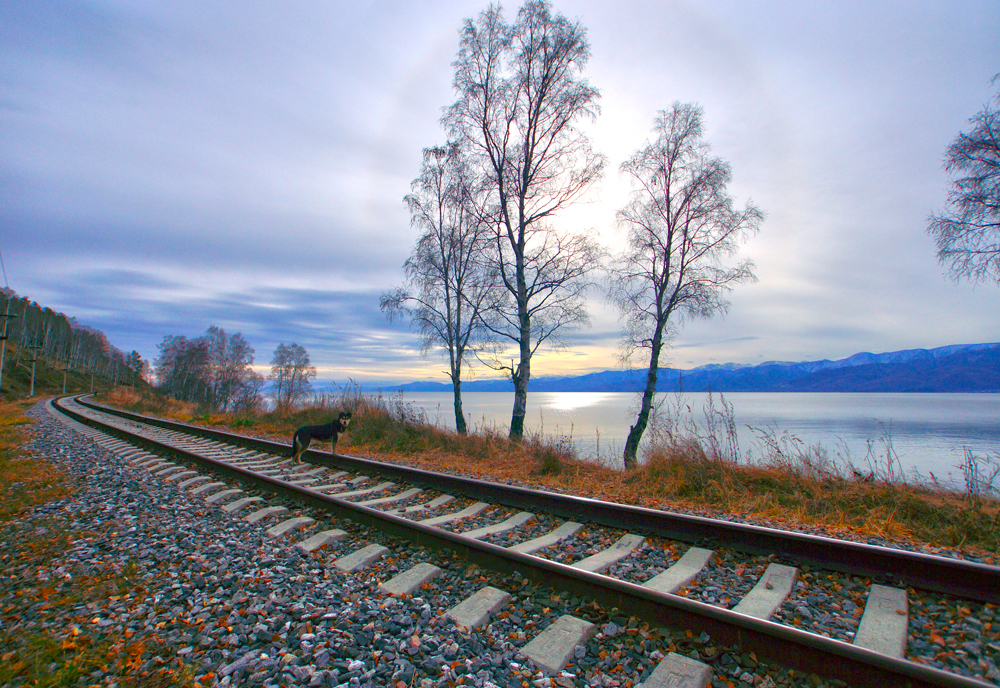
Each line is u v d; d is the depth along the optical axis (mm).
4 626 3264
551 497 5934
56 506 6324
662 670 2645
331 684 2529
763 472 7262
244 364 64188
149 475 8508
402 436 12461
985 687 2146
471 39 13742
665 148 13367
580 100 13445
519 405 13781
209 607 3424
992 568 3350
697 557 4359
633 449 12125
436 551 4477
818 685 2502
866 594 3598
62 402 44125
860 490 6406
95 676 2672
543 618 3283
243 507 6277
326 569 4191
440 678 2592
